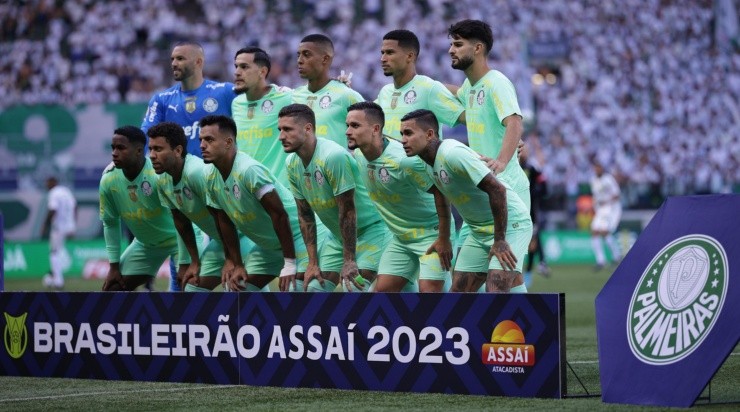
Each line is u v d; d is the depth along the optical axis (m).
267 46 31.36
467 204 7.29
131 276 9.29
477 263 7.63
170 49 31.06
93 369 7.57
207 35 31.53
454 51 7.93
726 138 33.19
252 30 31.70
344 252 7.66
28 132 23.56
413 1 33.09
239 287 8.09
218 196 7.95
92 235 23.64
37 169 23.59
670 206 5.91
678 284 5.68
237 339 7.00
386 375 6.46
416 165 7.40
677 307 5.64
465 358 6.19
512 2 34.09
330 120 8.66
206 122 7.68
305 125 7.53
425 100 8.34
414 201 7.71
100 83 29.91
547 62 34.22
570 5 34.78
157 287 18.00
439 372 6.28
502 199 6.87
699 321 5.52
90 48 30.66
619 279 5.99
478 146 8.03
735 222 5.54
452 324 6.22
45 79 30.08
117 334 7.46
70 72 30.16
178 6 32.06
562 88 32.84
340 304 6.62
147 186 8.57
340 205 7.63
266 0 32.53
